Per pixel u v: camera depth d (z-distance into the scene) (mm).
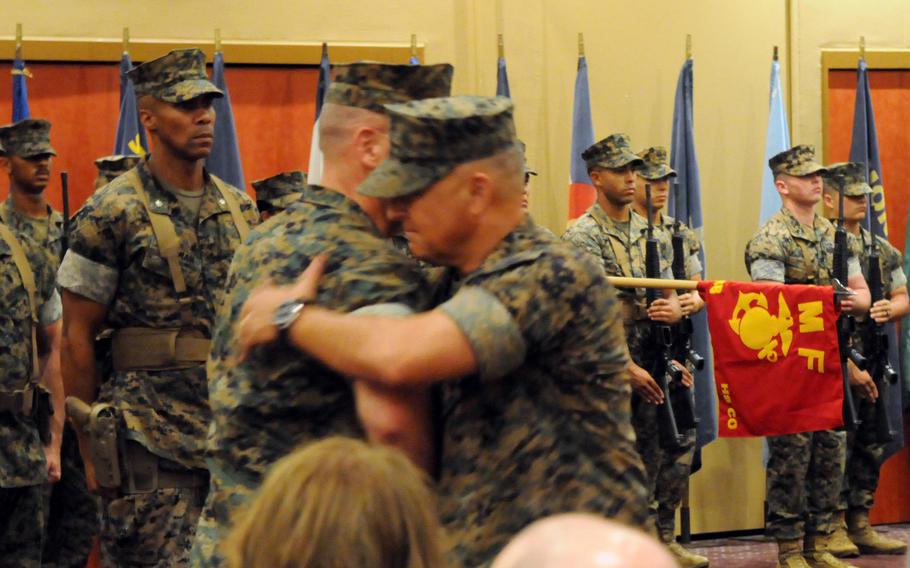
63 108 8359
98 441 5223
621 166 8312
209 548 2908
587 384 2785
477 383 2797
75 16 8359
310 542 1995
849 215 9250
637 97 9453
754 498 9773
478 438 2793
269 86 8750
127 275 5383
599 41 9375
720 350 7613
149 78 5461
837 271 8602
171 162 5492
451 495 2789
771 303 7582
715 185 9633
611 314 2803
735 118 9656
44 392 6777
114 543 5336
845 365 7770
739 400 7621
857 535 9336
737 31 9664
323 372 2869
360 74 3092
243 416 2881
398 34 8961
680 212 9188
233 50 8609
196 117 5438
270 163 8742
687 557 8578
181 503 5348
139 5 8461
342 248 2922
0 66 8273
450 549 2721
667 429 7973
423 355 2646
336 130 3084
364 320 2727
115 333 5418
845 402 7688
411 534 2035
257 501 2074
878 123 10117
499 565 1517
